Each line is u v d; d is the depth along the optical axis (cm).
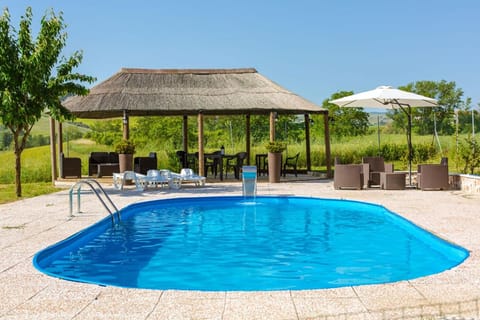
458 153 1852
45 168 2153
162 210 1294
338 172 1574
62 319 435
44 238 821
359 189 1562
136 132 3847
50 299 492
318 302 467
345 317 427
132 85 1961
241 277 668
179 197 1409
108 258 782
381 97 1551
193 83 2033
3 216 1070
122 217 1173
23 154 2750
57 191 1645
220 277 669
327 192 1499
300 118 4091
